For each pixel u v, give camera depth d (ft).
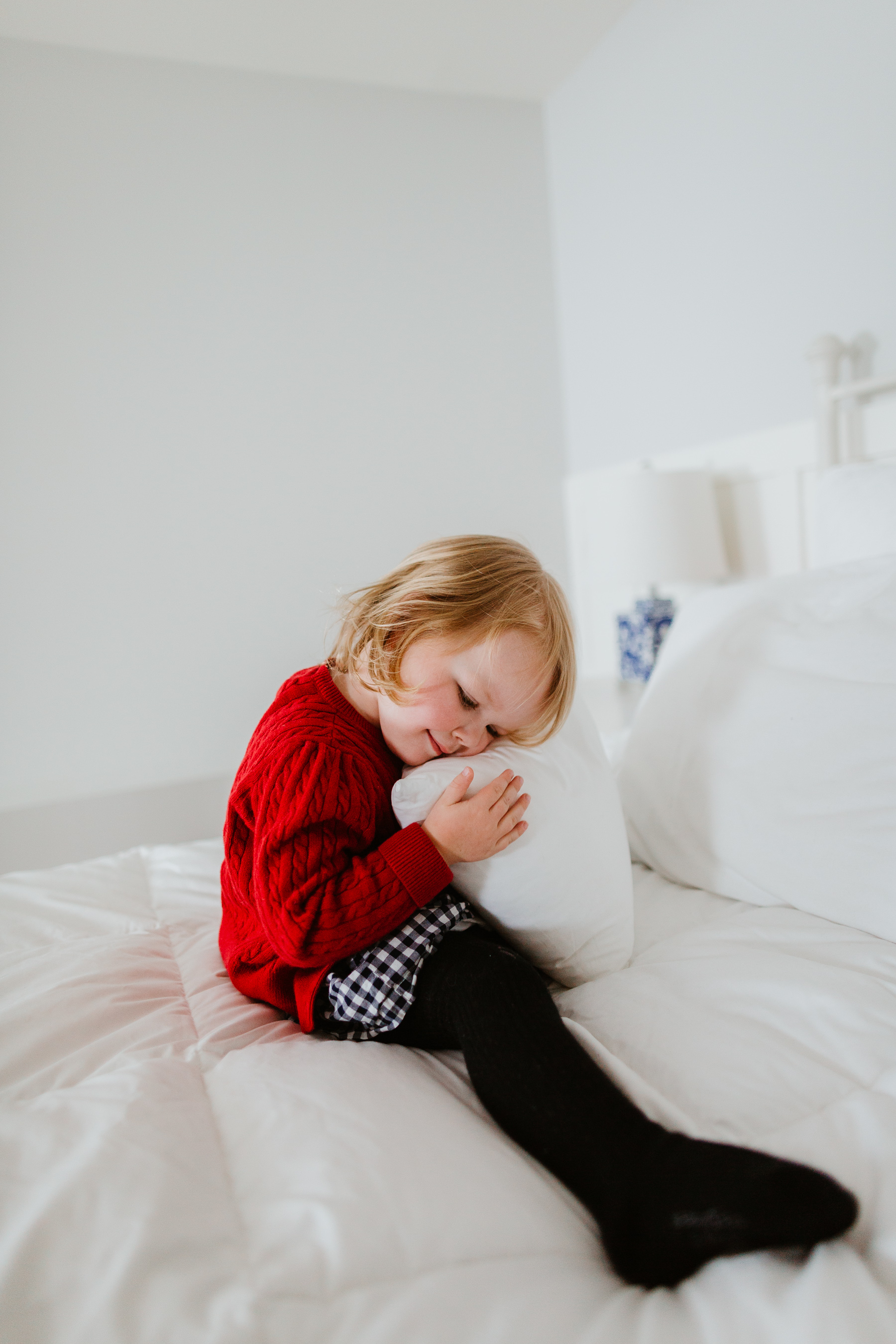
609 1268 1.75
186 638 7.82
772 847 3.01
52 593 7.41
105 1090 2.08
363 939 2.42
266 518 8.01
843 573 3.54
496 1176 1.85
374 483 8.34
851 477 4.16
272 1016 2.75
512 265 8.71
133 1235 1.57
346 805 2.52
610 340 8.12
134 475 7.59
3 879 3.98
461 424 8.61
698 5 6.51
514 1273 1.62
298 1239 1.63
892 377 5.04
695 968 2.59
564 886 2.63
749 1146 1.91
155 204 7.54
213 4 6.82
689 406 7.18
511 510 8.85
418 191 8.34
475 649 2.61
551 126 8.66
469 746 2.71
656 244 7.32
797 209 5.87
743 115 6.23
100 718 7.61
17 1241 1.54
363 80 8.06
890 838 2.74
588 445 8.68
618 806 2.98
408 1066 2.29
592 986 2.68
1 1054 2.38
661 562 6.12
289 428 8.04
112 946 3.15
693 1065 2.18
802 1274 1.57
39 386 7.30
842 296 5.62
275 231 7.90
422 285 8.41
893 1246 1.62
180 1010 2.76
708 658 3.63
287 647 8.13
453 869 2.61
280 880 2.43
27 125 7.16
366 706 2.90
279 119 7.86
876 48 5.15
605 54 7.66
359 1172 1.77
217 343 7.78
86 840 6.64
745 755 3.22
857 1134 1.88
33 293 7.24
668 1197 1.71
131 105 7.42
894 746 2.85
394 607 2.73
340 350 8.17
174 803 6.89
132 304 7.52
